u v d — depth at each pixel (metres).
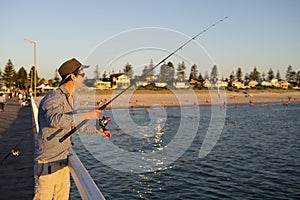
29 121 15.32
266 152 14.03
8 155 6.46
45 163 2.35
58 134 2.33
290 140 17.89
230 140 17.66
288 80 101.94
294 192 8.49
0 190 4.52
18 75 94.25
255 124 26.61
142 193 8.01
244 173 10.27
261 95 70.62
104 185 8.46
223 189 8.60
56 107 2.18
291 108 45.97
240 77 107.38
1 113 20.72
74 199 5.61
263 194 8.30
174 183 8.87
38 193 2.39
